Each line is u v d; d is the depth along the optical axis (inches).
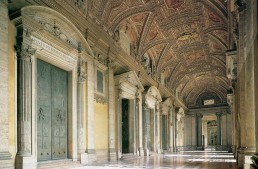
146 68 956.0
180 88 1540.4
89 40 578.9
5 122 343.6
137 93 842.2
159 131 1088.2
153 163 581.6
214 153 1187.9
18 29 385.1
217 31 874.1
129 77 751.1
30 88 395.2
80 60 540.7
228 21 695.7
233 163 597.9
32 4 413.7
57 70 502.9
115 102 707.4
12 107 369.4
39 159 432.8
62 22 468.8
